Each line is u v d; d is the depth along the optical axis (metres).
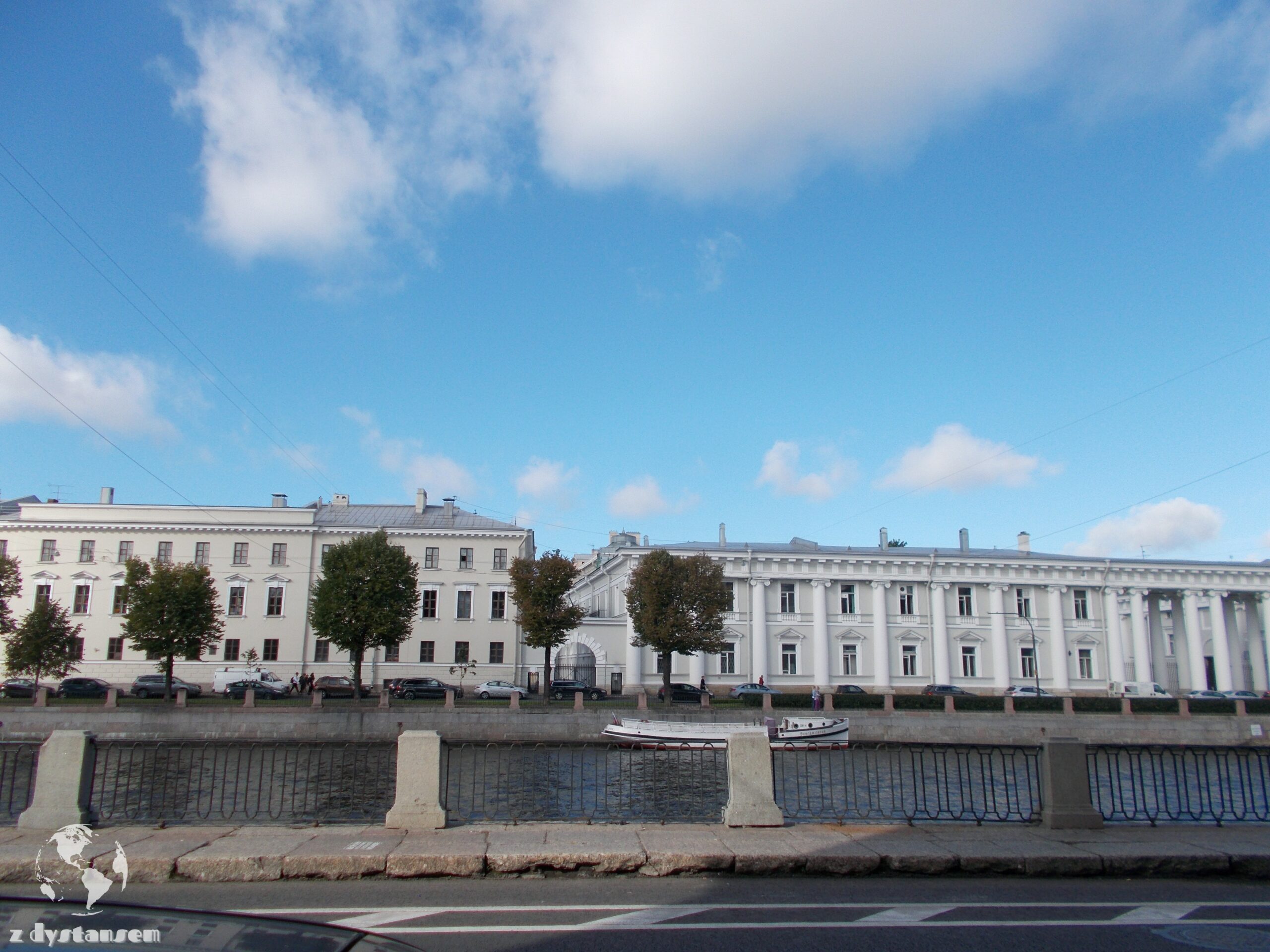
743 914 7.78
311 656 59.00
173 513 59.66
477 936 7.06
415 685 52.53
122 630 57.72
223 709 39.94
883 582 63.38
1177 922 7.71
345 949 3.07
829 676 61.41
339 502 67.44
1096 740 44.09
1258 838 10.51
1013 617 64.94
